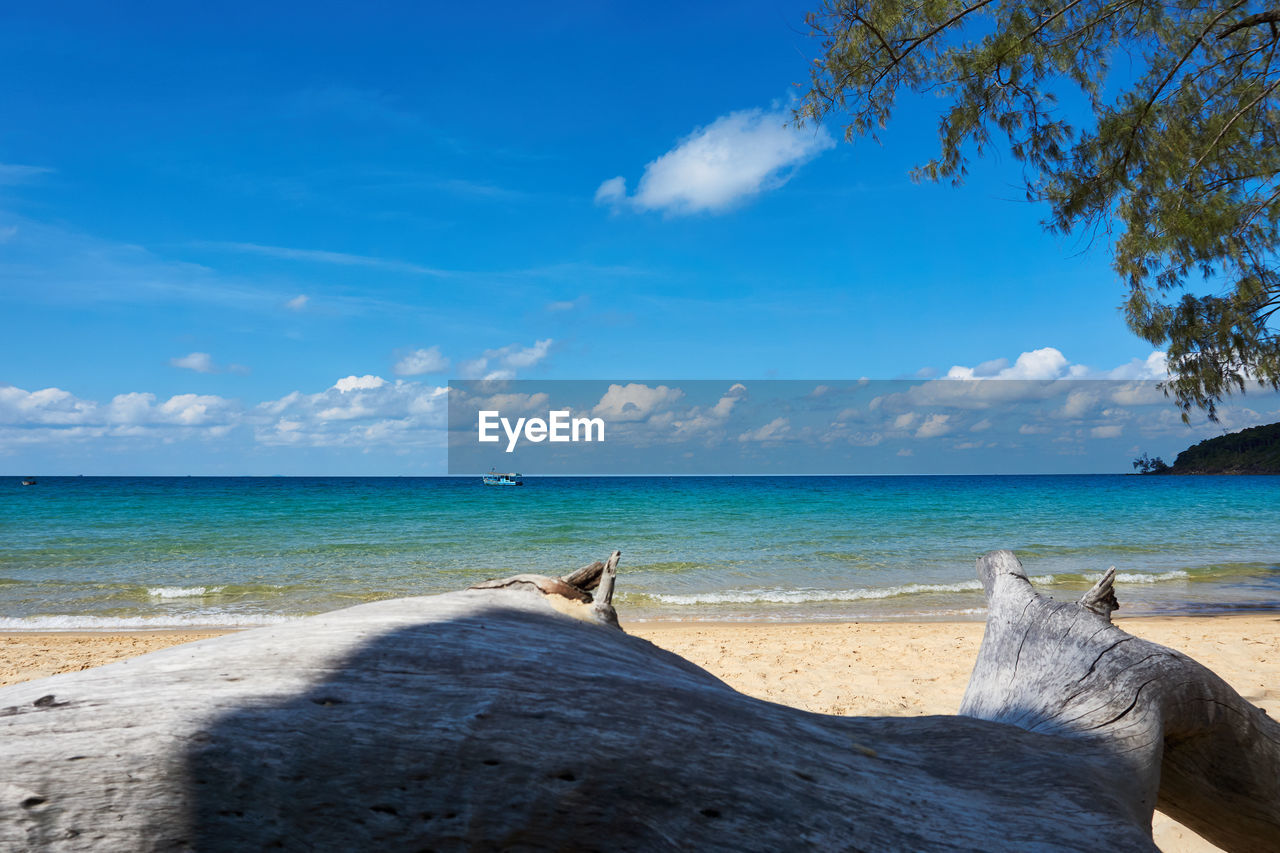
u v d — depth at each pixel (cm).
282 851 82
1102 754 146
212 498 4647
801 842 91
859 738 132
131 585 1314
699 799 93
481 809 86
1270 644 784
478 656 114
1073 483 10012
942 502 4512
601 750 95
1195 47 628
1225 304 679
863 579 1443
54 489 6166
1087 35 629
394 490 6341
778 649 798
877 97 643
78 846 78
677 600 1203
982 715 182
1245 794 183
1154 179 642
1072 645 187
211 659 107
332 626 127
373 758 88
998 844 101
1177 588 1334
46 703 91
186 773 82
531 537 2289
